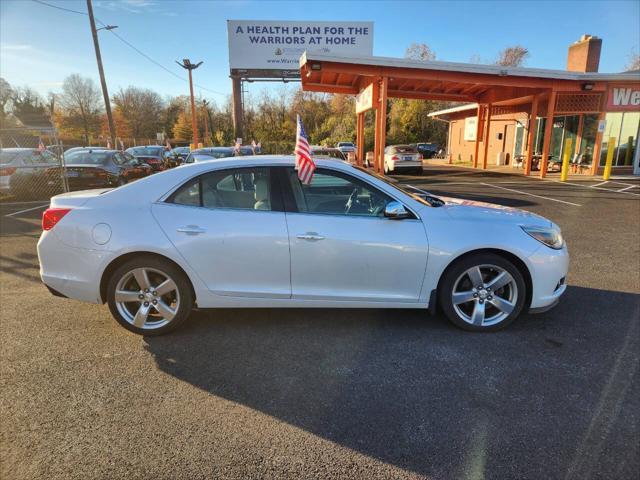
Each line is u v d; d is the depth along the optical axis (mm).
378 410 2789
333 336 3840
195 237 3633
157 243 3621
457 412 2756
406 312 4344
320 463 2334
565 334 3838
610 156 16594
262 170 3801
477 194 13133
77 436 2555
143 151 21594
